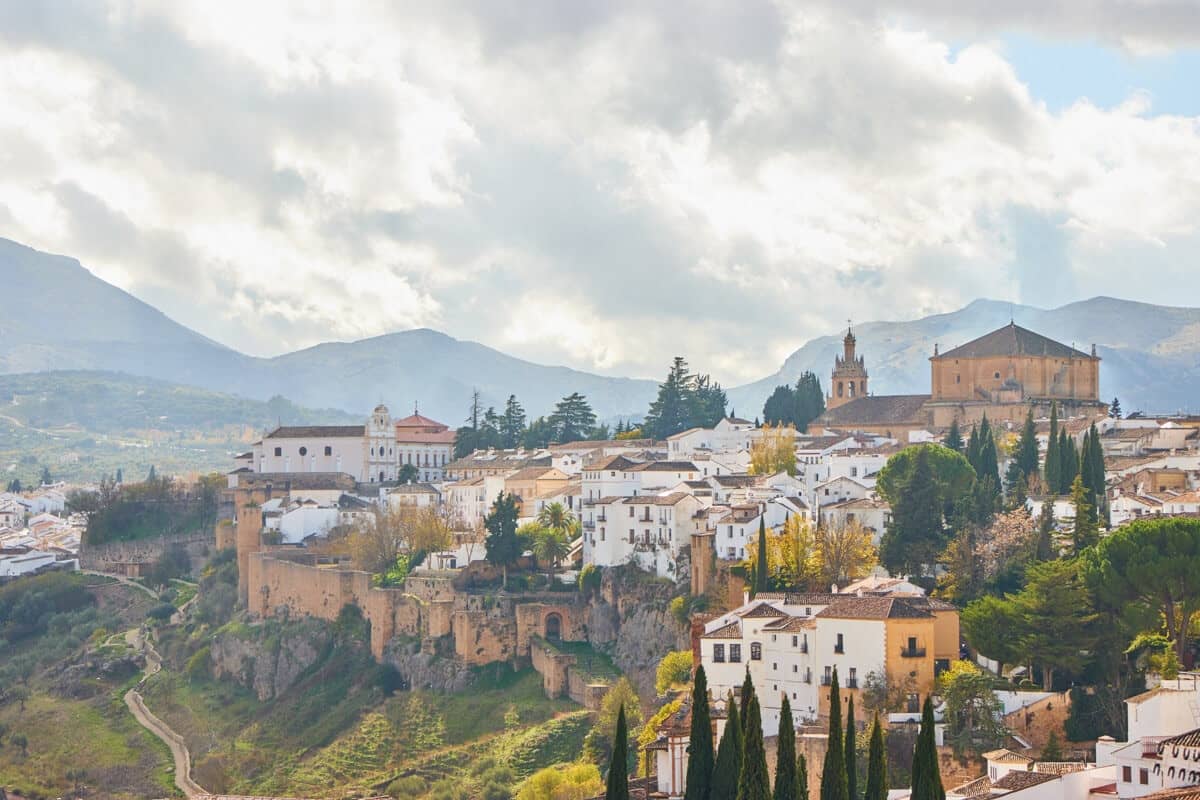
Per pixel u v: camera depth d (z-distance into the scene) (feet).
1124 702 615.98
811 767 603.26
